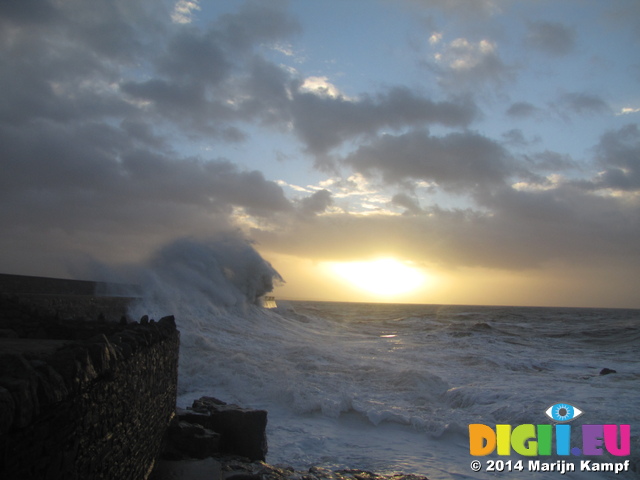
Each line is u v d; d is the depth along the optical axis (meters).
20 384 2.43
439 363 18.80
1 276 11.30
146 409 5.27
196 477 5.85
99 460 3.51
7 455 2.27
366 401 12.23
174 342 7.64
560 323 54.47
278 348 18.22
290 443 9.54
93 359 3.33
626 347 26.75
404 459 8.94
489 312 91.50
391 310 101.19
